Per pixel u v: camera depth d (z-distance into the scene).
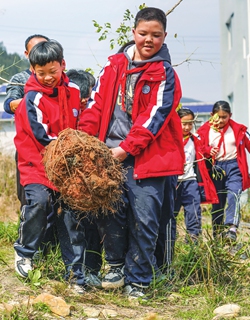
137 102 4.93
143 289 5.03
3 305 4.46
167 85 4.90
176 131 5.00
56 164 4.49
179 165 4.96
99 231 4.99
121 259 5.06
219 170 8.15
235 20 15.10
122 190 4.90
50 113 4.95
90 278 5.13
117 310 4.72
